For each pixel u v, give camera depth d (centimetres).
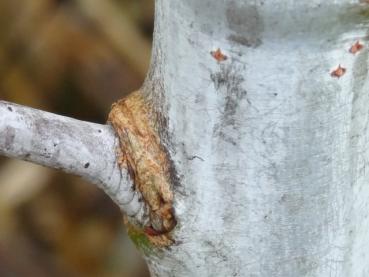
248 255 18
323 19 15
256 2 15
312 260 18
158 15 17
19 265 48
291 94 16
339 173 17
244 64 16
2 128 17
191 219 18
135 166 18
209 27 16
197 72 16
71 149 17
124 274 49
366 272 19
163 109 17
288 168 17
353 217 18
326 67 16
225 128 17
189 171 17
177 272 18
